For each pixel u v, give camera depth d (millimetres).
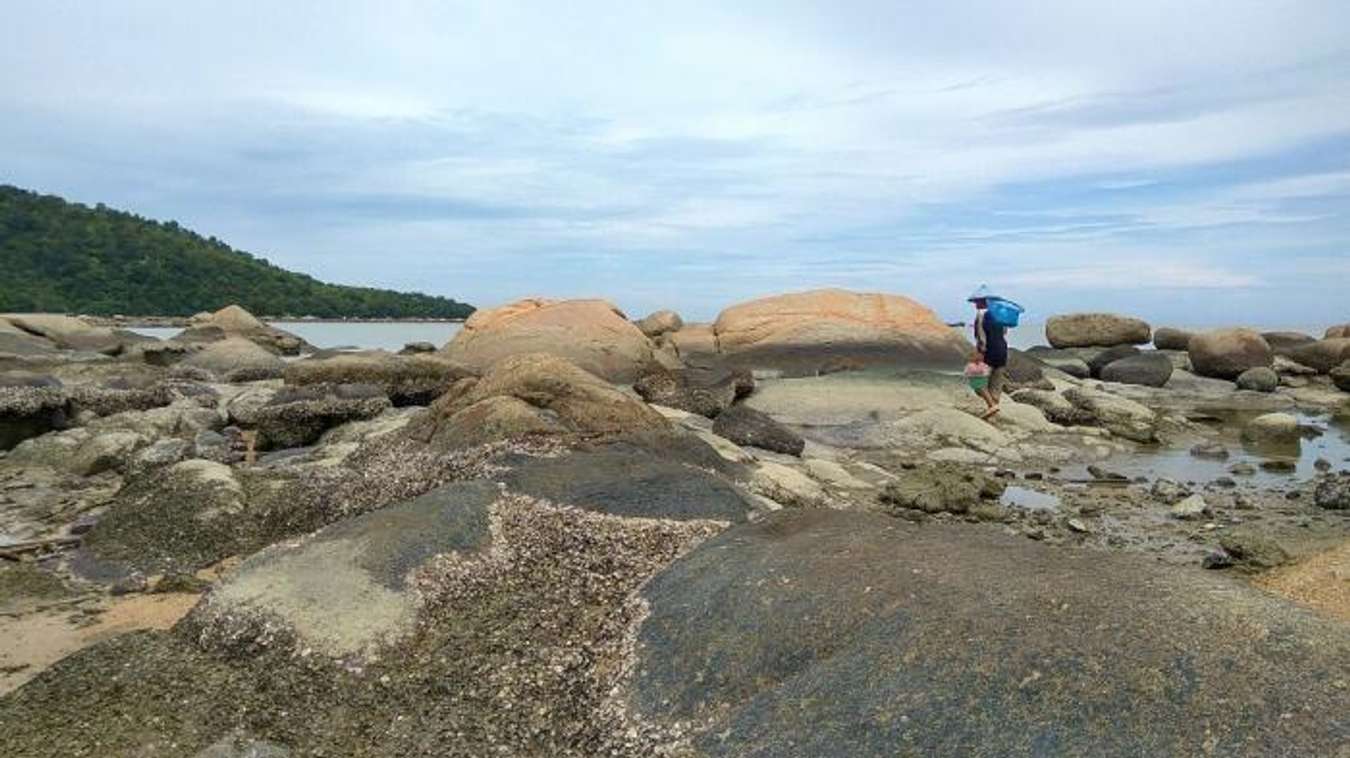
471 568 7297
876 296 29547
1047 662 4641
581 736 5586
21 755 5305
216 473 10688
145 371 23203
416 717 5832
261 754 5301
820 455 17406
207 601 6902
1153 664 4441
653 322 32094
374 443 12656
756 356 28000
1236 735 3994
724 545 6949
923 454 18516
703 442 12266
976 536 6480
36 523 11414
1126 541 12242
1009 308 20578
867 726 4754
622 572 7277
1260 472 17203
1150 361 30297
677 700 5578
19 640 7637
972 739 4461
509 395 12523
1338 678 4168
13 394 16109
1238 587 5160
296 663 6277
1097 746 4180
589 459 9711
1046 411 22000
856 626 5441
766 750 4918
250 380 24312
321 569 7008
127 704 5793
